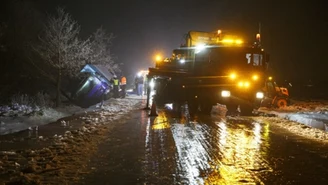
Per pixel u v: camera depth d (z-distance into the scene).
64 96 27.86
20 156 10.02
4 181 7.69
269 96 24.73
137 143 12.08
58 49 23.75
